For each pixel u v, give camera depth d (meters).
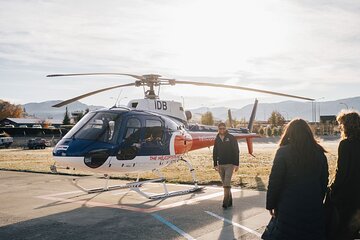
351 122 4.34
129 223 7.53
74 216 8.16
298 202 3.92
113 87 12.05
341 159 4.28
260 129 85.75
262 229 7.00
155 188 12.09
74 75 10.98
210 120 98.75
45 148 51.34
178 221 7.66
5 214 8.38
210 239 6.38
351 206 4.23
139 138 10.05
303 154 3.97
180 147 11.30
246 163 20.27
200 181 13.02
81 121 9.91
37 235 6.69
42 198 10.41
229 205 8.97
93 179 14.49
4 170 18.02
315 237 3.89
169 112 12.38
